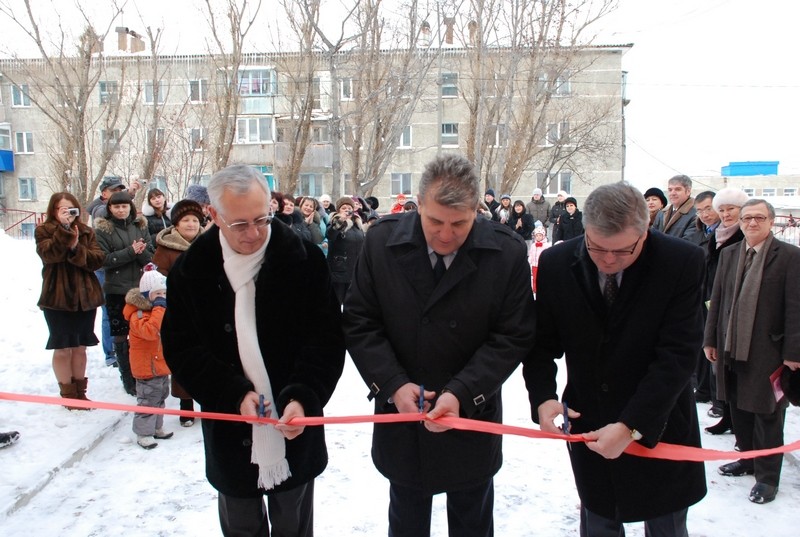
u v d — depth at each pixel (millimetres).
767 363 3770
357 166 23422
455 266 2428
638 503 2486
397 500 2668
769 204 3855
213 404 2404
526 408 5691
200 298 2424
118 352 5695
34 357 6902
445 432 2518
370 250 2574
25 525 3551
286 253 2422
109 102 24516
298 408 2330
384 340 2537
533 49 25609
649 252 2354
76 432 4809
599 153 31922
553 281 2486
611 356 2426
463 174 2227
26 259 12695
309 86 22406
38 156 34125
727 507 3762
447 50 28781
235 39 23188
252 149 30172
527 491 3967
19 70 25422
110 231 5730
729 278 4121
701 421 5312
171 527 3549
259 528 2637
